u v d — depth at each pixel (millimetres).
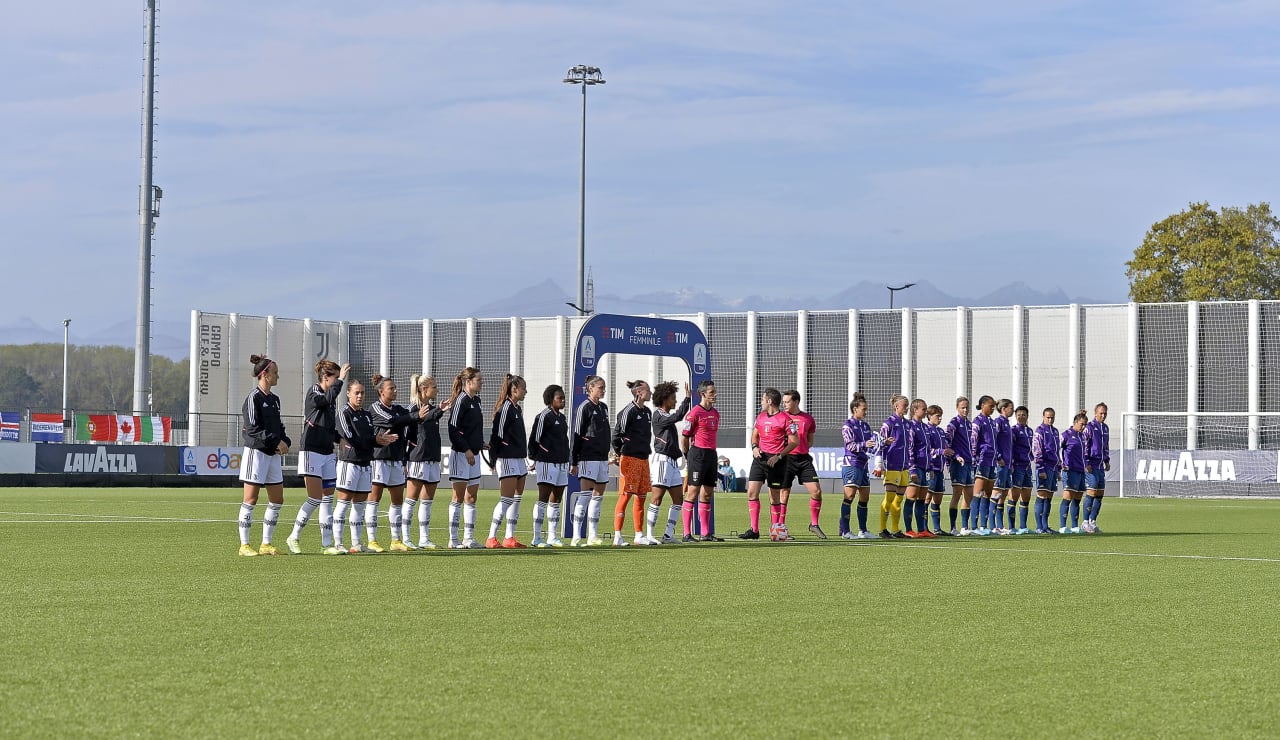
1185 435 42250
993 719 5613
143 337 46219
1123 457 42000
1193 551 15688
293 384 52906
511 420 15430
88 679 6332
